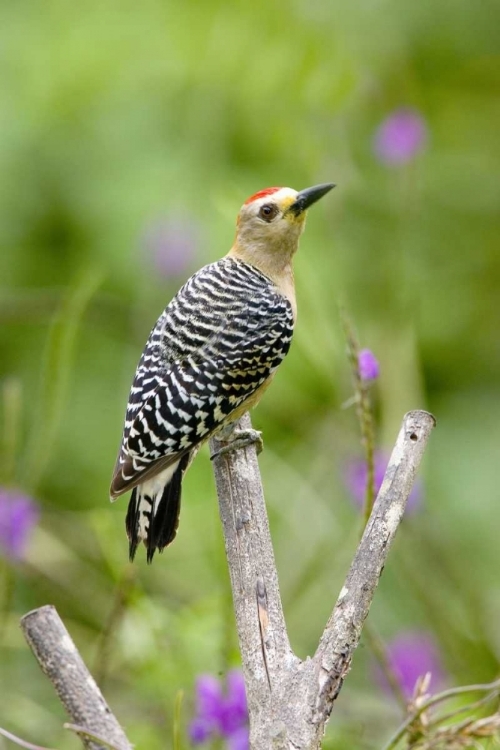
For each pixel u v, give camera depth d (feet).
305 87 43.86
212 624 26.61
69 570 33.22
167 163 43.47
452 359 43.91
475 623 31.19
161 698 26.58
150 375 26.78
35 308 36.86
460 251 46.03
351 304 39.24
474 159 47.83
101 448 39.58
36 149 43.91
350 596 16.96
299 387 39.34
